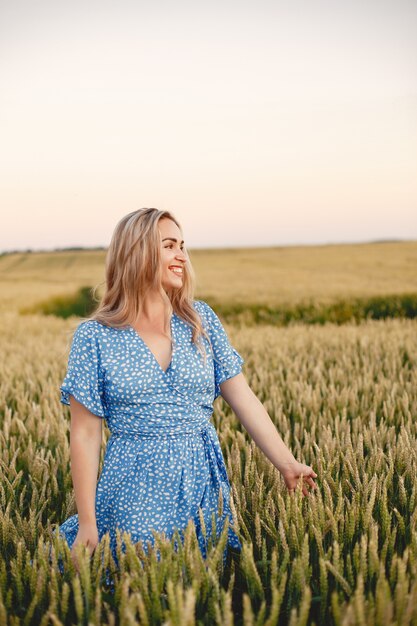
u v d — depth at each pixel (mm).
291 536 2229
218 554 2035
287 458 2561
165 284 2486
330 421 4117
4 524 2469
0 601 1967
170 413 2420
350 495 2803
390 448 3268
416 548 2174
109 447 2488
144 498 2383
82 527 2299
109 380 2395
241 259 30547
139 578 1963
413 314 17578
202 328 2541
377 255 29234
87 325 2447
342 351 7824
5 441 3852
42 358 8258
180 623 1678
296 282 22688
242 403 2635
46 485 3266
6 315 15781
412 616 1888
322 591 2039
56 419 4473
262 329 11320
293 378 5816
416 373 5820
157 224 2426
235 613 2373
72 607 2102
